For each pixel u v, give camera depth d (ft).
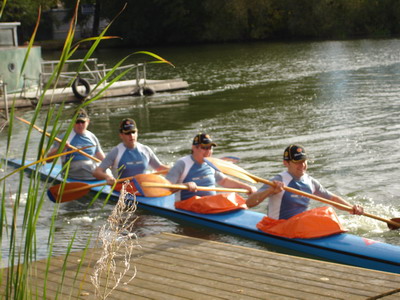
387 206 23.85
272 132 40.93
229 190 21.98
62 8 181.37
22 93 59.47
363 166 30.12
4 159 7.43
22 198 25.94
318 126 42.01
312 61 96.27
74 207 25.48
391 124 40.88
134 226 22.65
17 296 7.41
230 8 158.10
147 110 54.60
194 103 57.82
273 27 161.58
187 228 22.27
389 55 98.17
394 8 148.77
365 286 13.60
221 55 120.06
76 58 125.08
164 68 99.50
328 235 18.92
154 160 26.25
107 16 165.99
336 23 152.76
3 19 146.10
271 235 19.98
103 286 14.28
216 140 39.24
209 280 14.49
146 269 15.48
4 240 20.12
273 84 69.77
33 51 62.54
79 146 28.91
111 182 24.82
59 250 19.92
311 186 19.94
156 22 165.17
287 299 13.04
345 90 60.70
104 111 54.95
